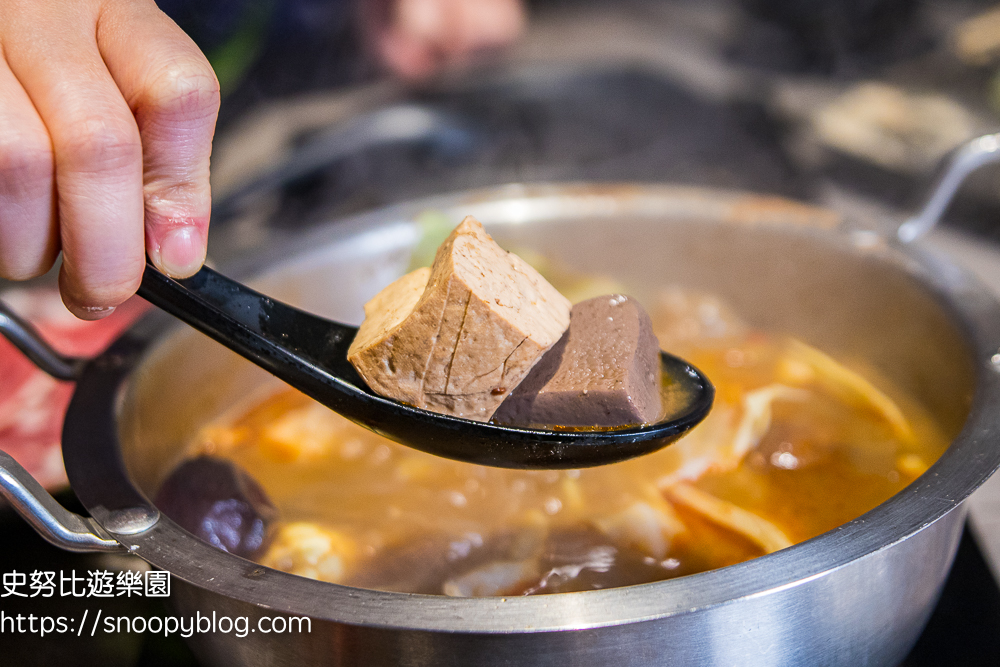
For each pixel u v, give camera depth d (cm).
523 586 34
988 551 39
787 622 30
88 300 31
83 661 37
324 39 82
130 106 30
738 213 44
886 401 40
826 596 30
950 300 39
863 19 82
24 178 29
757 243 44
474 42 83
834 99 77
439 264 33
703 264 46
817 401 41
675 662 30
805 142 71
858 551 30
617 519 36
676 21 115
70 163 29
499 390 32
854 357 42
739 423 39
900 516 31
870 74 80
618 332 34
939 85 74
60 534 32
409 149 63
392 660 30
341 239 44
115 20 31
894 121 71
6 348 50
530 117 67
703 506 36
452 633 29
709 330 45
